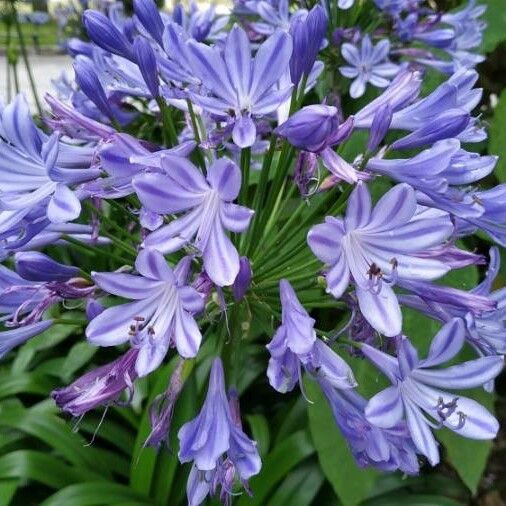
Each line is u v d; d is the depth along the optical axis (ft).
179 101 0.78
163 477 1.18
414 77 0.73
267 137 1.08
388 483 1.21
